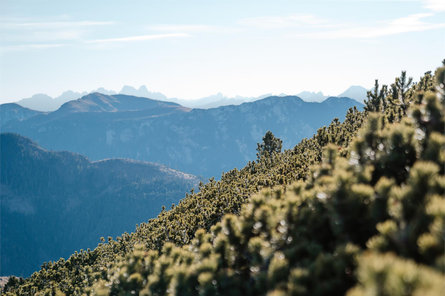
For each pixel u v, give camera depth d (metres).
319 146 20.50
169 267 4.71
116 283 5.29
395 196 2.90
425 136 3.85
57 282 23.27
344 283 2.77
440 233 2.18
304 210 3.97
